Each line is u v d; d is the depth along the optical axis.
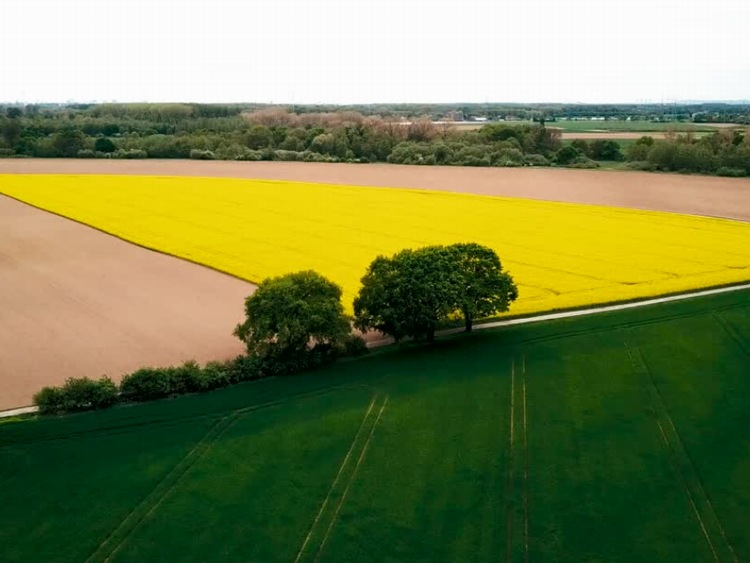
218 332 43.88
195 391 35.62
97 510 25.61
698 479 27.47
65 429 31.39
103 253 63.72
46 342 42.09
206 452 29.48
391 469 28.27
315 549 23.52
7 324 45.12
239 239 68.81
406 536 24.14
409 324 40.59
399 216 81.12
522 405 33.88
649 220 78.62
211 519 25.11
